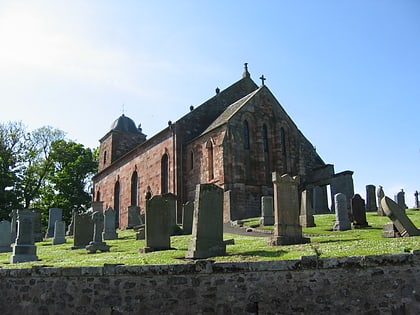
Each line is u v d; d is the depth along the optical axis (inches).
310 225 960.3
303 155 1803.6
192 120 1815.9
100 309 422.3
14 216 1430.9
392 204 629.9
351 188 1395.2
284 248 577.0
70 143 2760.8
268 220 1085.1
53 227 1498.5
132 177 2130.9
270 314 386.3
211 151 1620.3
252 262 402.0
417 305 363.3
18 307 465.7
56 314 440.8
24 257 753.6
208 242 544.7
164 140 1843.0
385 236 652.7
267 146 1721.2
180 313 402.3
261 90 1747.0
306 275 389.4
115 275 426.6
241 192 1526.8
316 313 379.2
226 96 1961.1
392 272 375.2
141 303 412.5
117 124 2829.7
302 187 1736.0
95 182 2664.9
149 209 685.3
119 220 2228.1
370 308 371.9
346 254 446.6
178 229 993.5
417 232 614.9
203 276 407.5
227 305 396.2
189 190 1705.2
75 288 438.6
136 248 812.6
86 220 977.5
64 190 2610.7
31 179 2487.7
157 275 415.8
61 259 701.9
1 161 2266.2
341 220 870.4
